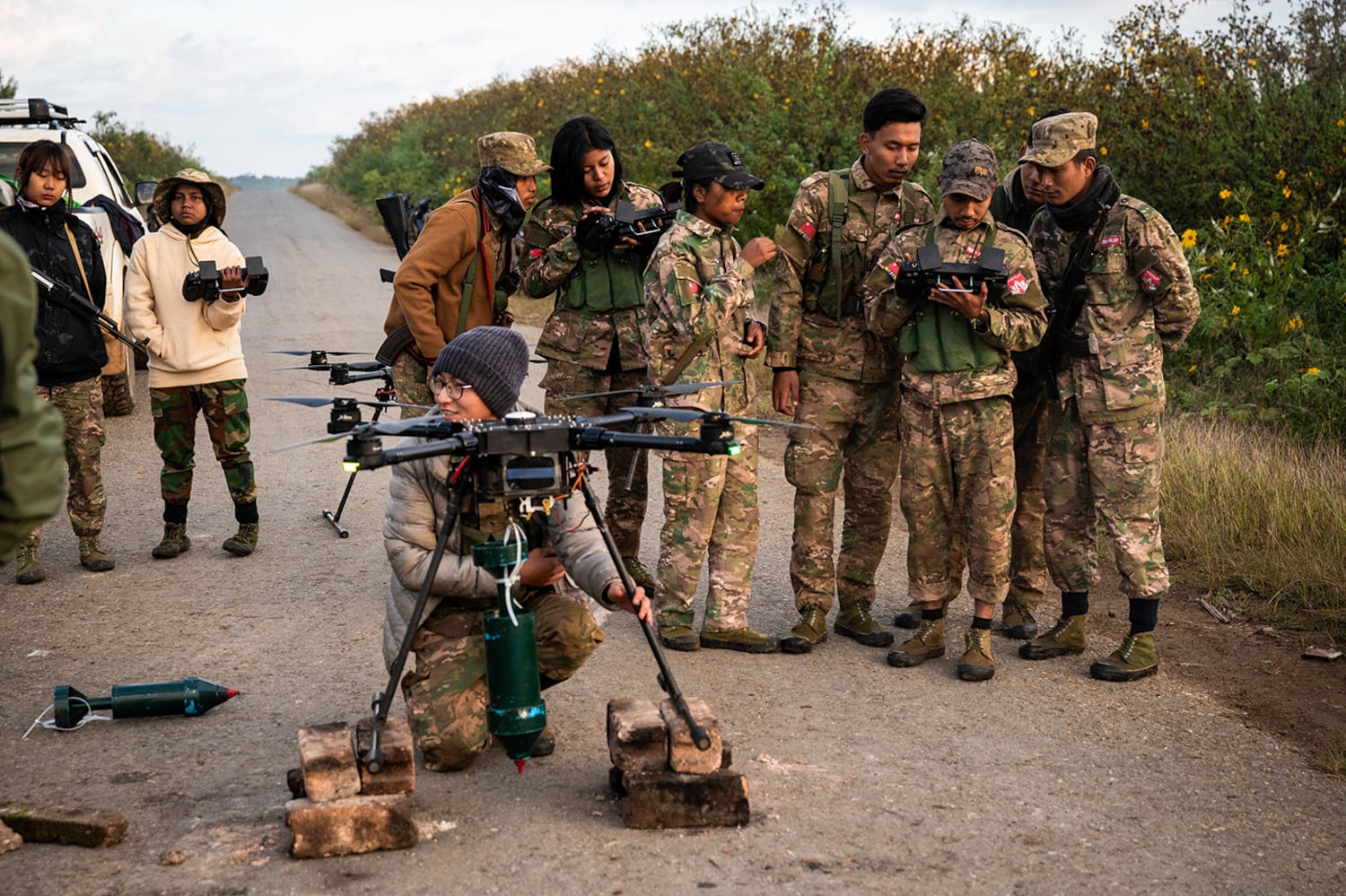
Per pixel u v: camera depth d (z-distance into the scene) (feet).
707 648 15.35
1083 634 15.31
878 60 54.03
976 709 13.47
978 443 14.30
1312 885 9.80
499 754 12.01
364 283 63.93
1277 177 32.48
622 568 10.52
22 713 13.01
